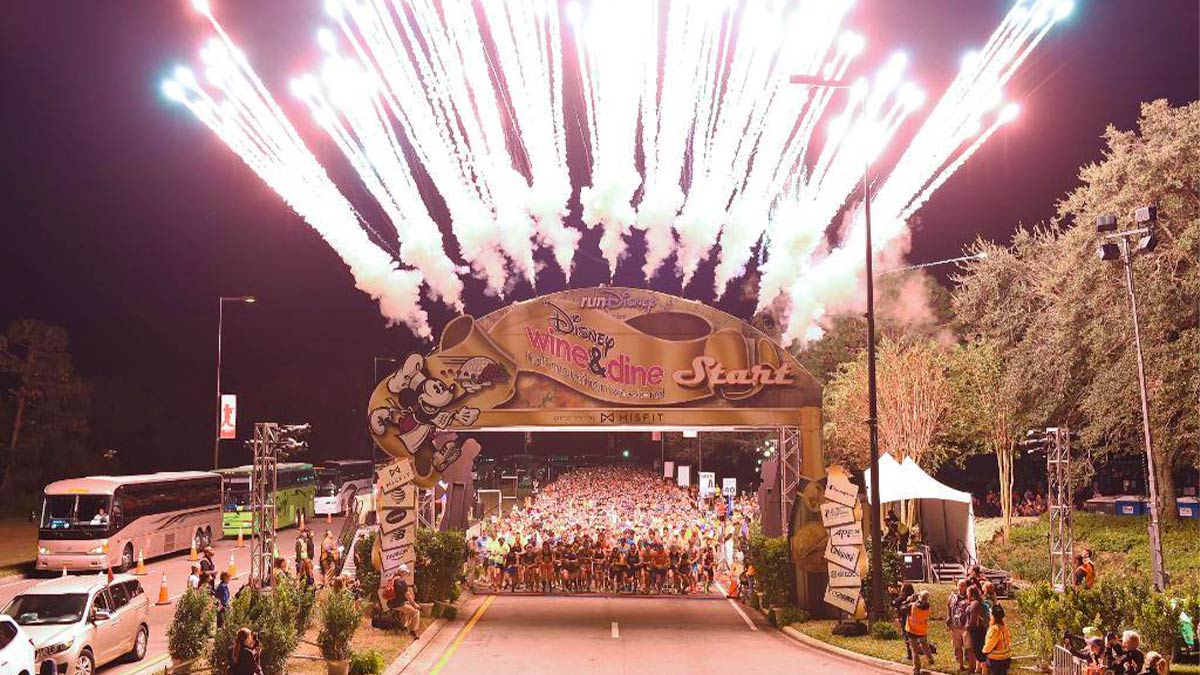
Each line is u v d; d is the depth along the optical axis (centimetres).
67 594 2053
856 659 2322
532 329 3044
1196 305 3519
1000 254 4784
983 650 2031
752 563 3241
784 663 2291
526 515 4994
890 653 2325
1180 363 3472
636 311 3045
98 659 2028
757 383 2997
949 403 4897
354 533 4256
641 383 3011
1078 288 3747
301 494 5991
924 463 5162
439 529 3522
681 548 3597
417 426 2986
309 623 2234
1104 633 2002
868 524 2950
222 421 5888
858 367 5441
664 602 3362
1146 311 3531
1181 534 3650
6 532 5319
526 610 3153
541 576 3591
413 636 2531
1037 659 2119
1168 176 3519
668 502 6038
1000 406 4484
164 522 4191
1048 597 2178
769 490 3397
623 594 3547
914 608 2116
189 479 4506
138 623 2225
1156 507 2694
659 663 2288
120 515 3803
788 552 2995
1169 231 3631
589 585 3622
